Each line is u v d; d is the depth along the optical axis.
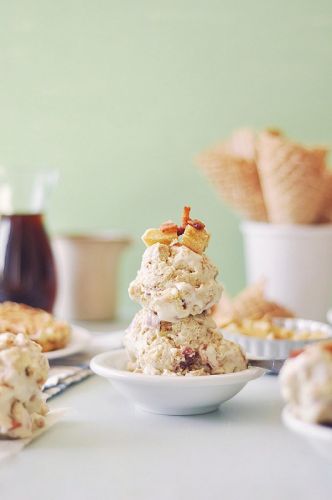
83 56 1.26
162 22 1.23
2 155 1.29
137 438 0.56
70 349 0.76
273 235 1.00
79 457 0.53
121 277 1.26
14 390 0.55
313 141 1.20
